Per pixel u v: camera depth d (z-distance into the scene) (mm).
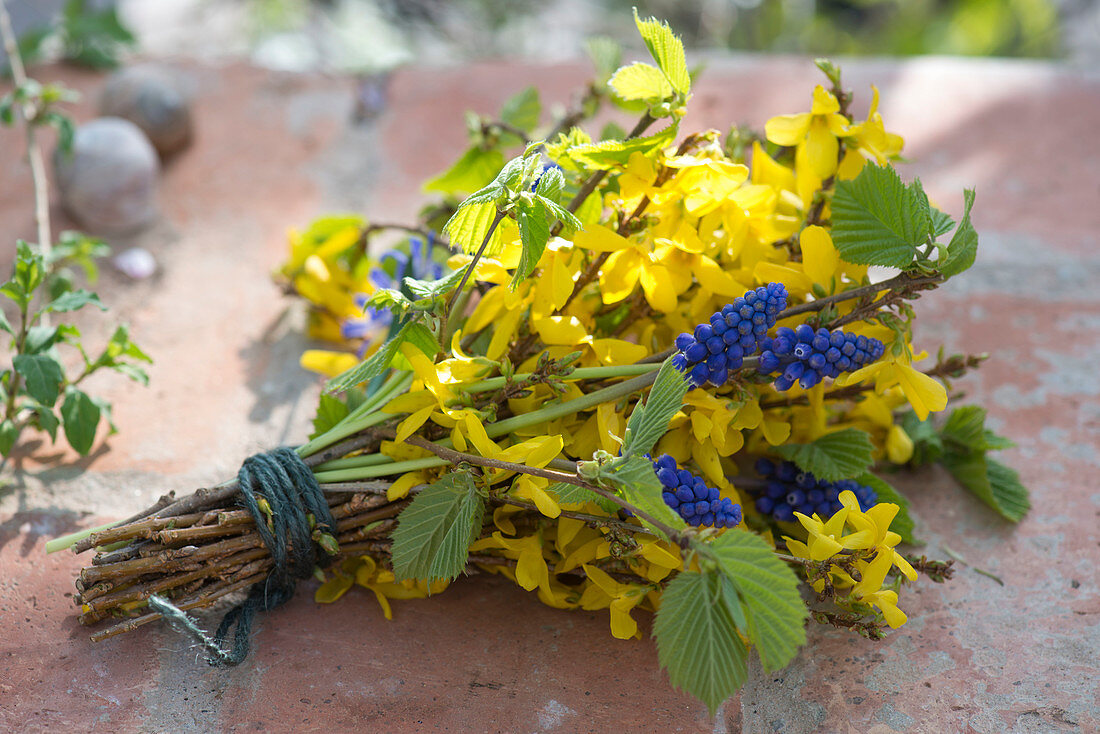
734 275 652
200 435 711
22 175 825
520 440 638
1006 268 786
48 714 613
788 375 611
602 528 612
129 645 633
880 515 611
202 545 632
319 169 846
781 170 664
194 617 644
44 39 924
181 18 1537
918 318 764
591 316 659
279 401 728
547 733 613
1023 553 670
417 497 617
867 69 960
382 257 730
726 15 1676
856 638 640
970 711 619
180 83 912
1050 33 1669
